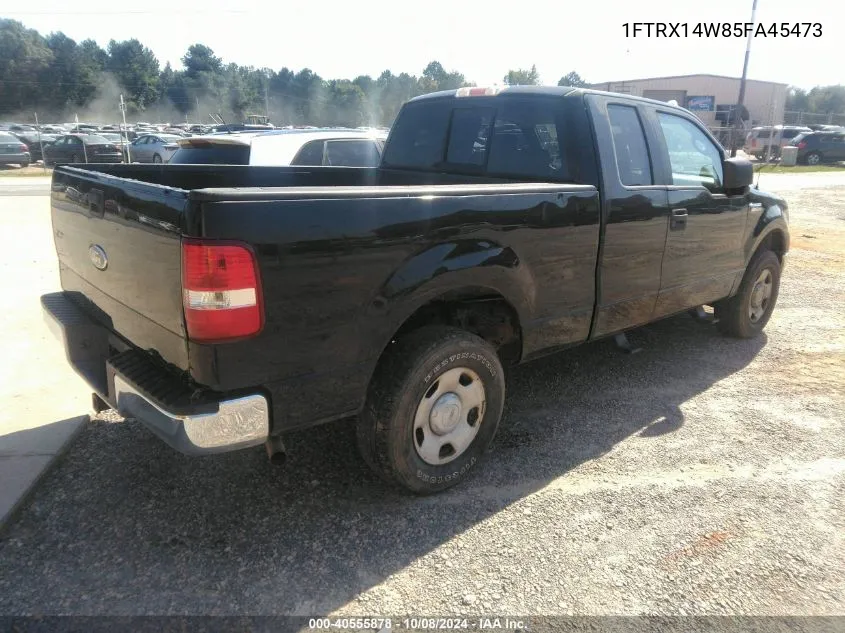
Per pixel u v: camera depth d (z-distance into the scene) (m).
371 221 2.70
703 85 56.50
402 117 5.08
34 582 2.62
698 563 2.83
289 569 2.75
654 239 4.16
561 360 5.22
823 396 4.59
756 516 3.17
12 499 3.05
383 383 2.97
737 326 5.61
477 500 3.27
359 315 2.74
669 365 5.15
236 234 2.36
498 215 3.18
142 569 2.72
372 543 2.92
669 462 3.66
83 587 2.61
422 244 2.90
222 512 3.12
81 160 27.45
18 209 13.55
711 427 4.09
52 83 99.94
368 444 3.05
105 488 3.28
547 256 3.49
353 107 118.19
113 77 104.81
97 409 3.34
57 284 6.95
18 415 3.93
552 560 2.84
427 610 2.54
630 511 3.20
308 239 2.53
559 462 3.65
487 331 3.62
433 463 3.24
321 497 3.26
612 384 4.75
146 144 27.31
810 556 2.88
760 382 4.83
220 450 2.48
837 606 2.60
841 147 31.97
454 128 4.62
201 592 2.60
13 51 98.31
